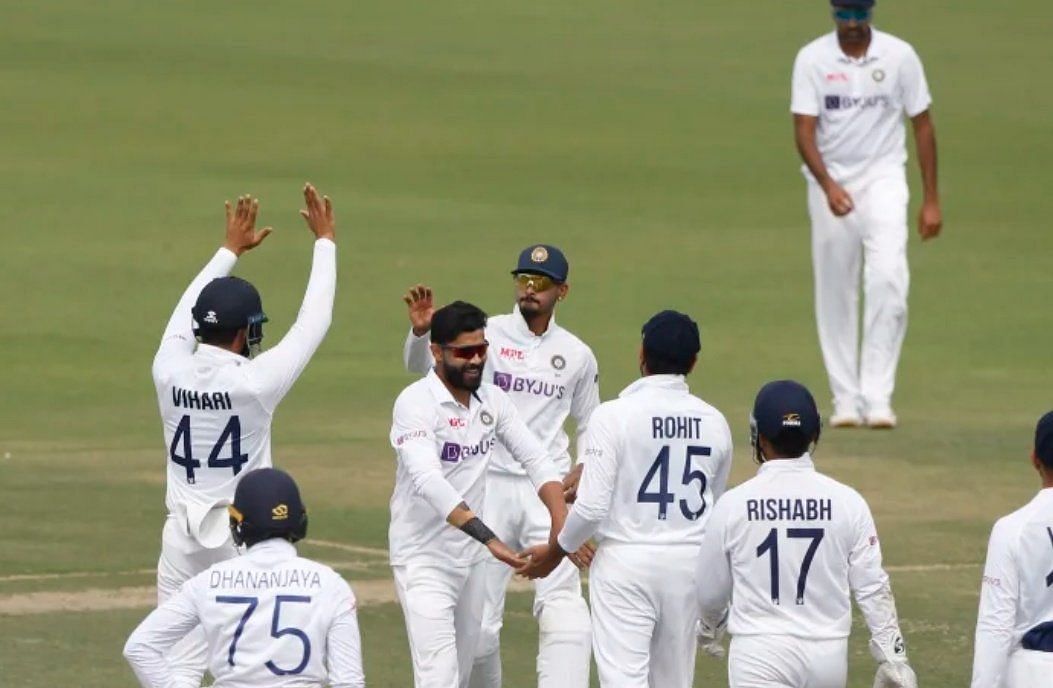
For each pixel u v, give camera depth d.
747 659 27.88
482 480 32.31
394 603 40.78
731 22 163.38
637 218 94.12
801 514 27.75
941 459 53.53
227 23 157.25
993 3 170.88
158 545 44.84
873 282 57.25
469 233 88.94
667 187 102.75
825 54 57.53
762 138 118.44
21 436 55.66
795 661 27.70
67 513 47.41
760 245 88.06
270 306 73.88
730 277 80.88
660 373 31.72
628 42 154.25
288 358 31.50
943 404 61.00
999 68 144.00
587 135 118.12
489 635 34.59
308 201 33.12
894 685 27.47
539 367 36.53
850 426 57.88
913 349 69.62
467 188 101.12
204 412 31.16
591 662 38.81
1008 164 110.94
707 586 28.55
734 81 138.62
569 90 134.00
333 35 154.12
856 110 57.31
